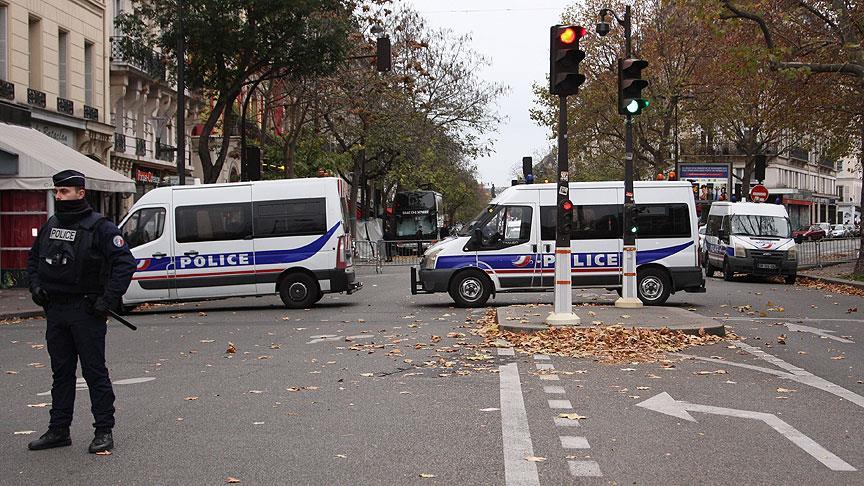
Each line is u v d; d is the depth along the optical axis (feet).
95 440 22.11
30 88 87.86
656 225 60.90
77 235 21.98
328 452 21.85
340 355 38.93
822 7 80.69
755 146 158.10
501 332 44.88
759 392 29.91
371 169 170.50
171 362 37.76
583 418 25.59
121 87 110.22
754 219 95.35
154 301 63.10
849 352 39.96
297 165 143.23
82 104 100.01
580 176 215.92
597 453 21.65
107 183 79.05
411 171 172.14
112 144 105.60
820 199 304.71
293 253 63.21
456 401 28.27
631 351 38.52
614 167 206.80
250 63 97.60
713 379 32.37
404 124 138.31
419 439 23.12
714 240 101.55
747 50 68.85
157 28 118.83
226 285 63.21
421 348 40.70
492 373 33.73
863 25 76.89
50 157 76.43
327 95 122.42
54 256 21.84
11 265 79.97
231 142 150.51
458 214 422.00
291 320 55.06
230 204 63.41
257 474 19.90
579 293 73.72
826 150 112.78
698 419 25.62
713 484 19.11
